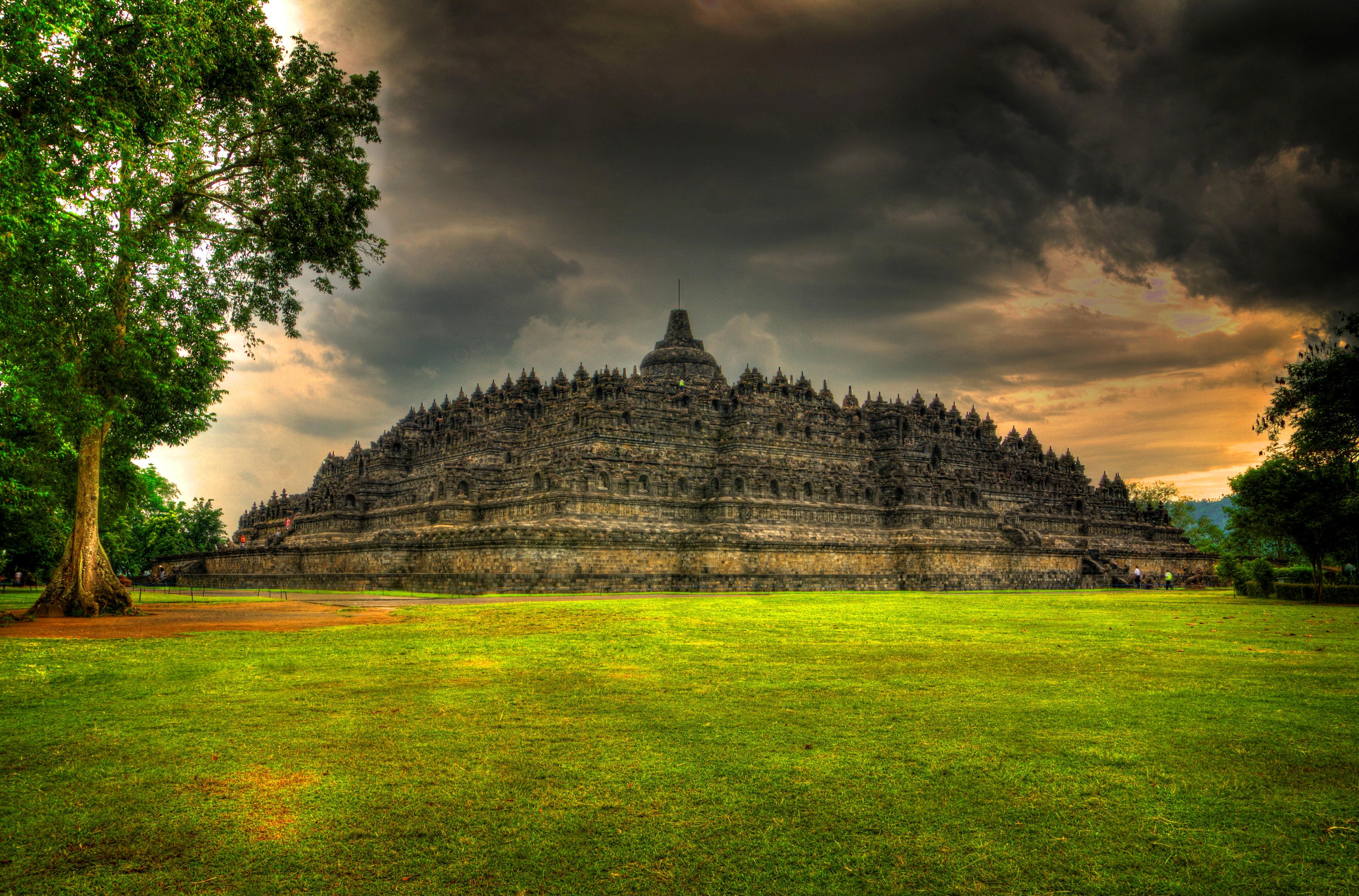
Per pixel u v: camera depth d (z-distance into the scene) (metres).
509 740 17.69
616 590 79.81
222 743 17.56
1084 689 23.33
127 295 45.41
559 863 11.72
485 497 97.56
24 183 30.84
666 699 21.92
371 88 51.00
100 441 48.53
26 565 97.44
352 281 52.50
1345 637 38.03
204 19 37.66
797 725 19.03
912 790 14.59
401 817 13.40
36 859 11.96
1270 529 74.56
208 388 51.47
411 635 36.94
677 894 10.84
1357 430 67.81
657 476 91.25
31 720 19.70
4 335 38.03
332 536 108.50
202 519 148.75
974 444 131.25
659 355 126.62
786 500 94.94
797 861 11.80
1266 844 12.40
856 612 50.34
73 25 30.98
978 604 62.34
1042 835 12.71
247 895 10.86
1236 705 21.23
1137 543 132.38
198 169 48.44
